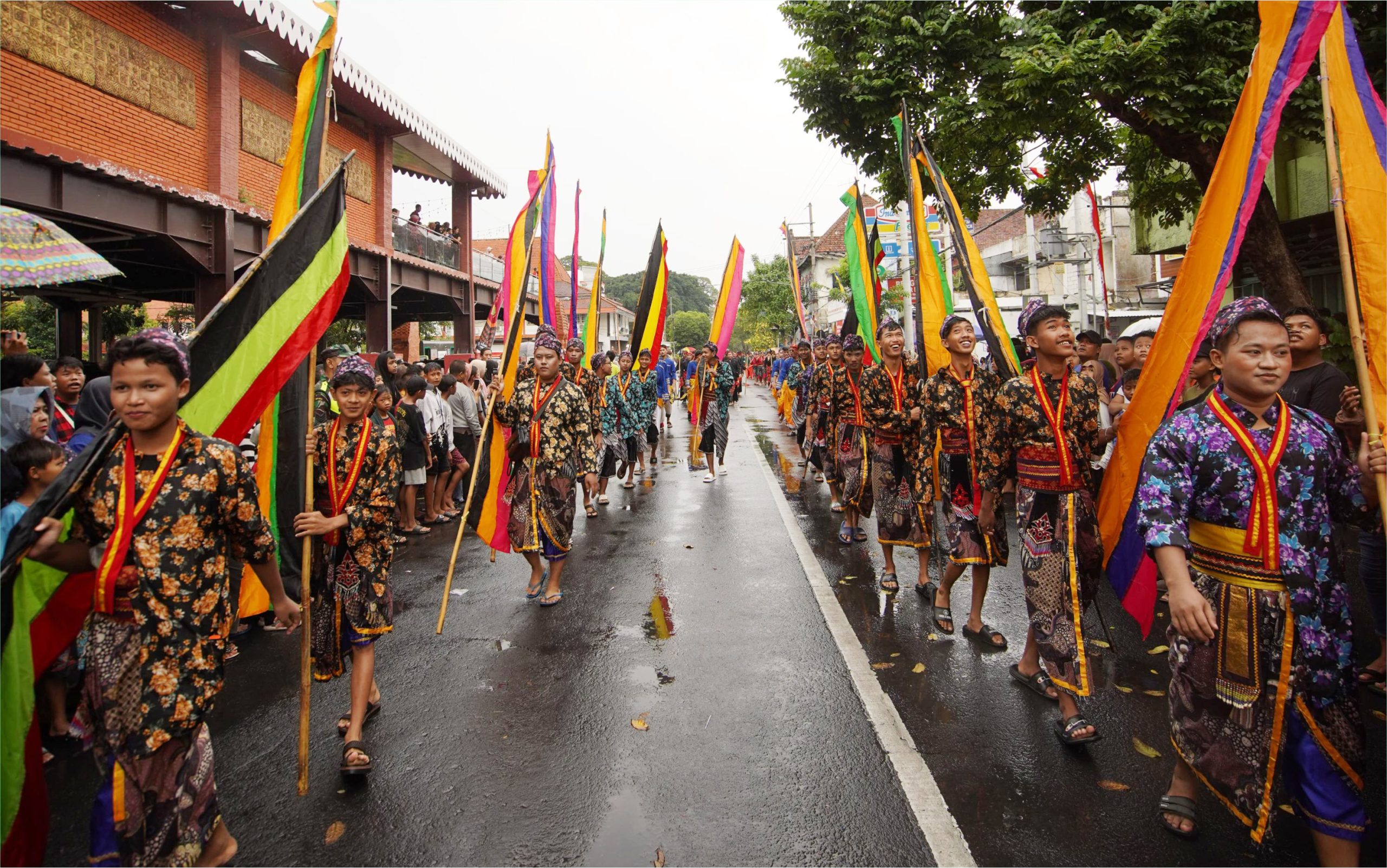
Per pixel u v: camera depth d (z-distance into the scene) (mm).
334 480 3510
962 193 10359
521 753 3508
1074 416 3596
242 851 2826
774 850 2777
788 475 11805
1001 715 3771
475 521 5203
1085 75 7020
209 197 9203
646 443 12391
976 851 2748
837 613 5332
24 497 3488
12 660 2324
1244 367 2496
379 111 14062
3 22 7750
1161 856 2703
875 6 8781
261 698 4156
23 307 15156
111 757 2271
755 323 46656
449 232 18859
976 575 4793
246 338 3131
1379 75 6773
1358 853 2391
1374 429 2443
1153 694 4000
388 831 2945
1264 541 2465
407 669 4496
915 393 5453
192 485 2365
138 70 9336
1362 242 2520
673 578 6281
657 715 3852
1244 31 6941
